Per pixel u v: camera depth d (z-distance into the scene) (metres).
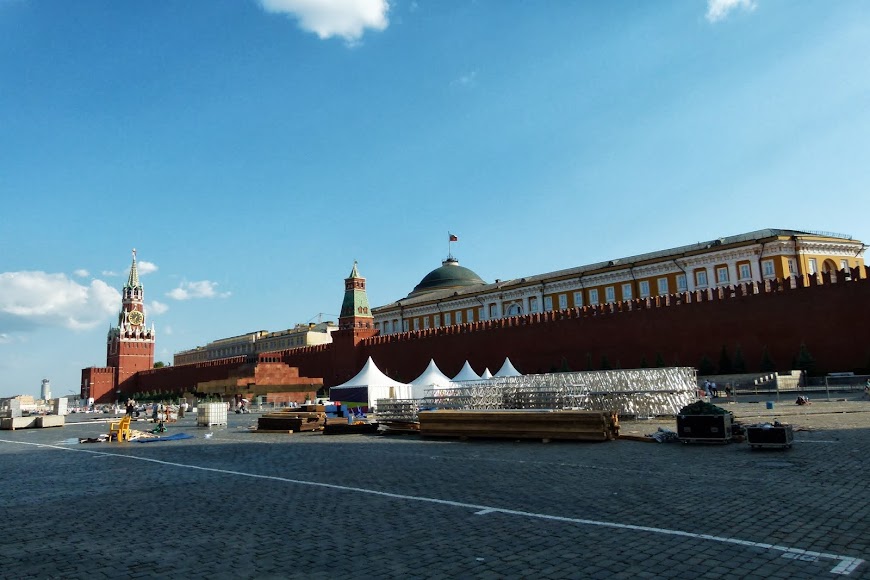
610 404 24.19
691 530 7.02
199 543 7.24
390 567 6.09
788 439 12.98
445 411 19.73
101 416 50.97
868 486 8.97
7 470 14.84
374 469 12.84
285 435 23.73
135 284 123.25
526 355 55.25
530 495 9.38
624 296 65.31
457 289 89.12
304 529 7.72
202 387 82.56
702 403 15.43
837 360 38.50
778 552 6.14
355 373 70.94
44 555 6.98
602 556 6.20
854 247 59.53
